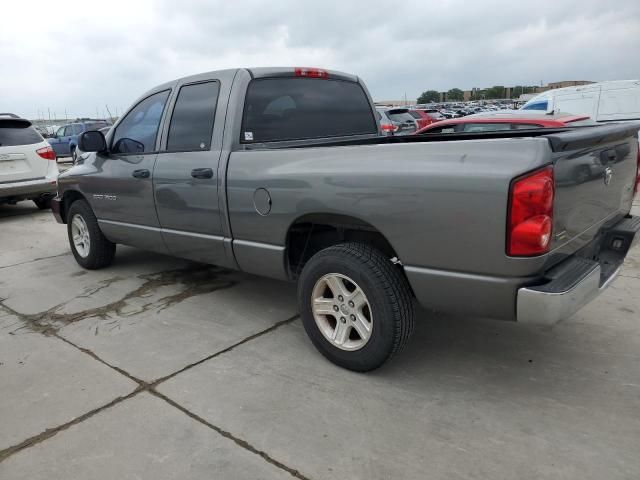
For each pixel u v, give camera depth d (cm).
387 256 316
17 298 472
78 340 376
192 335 378
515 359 328
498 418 267
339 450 246
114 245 541
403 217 269
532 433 254
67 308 441
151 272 533
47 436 264
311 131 415
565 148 246
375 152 283
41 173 902
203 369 327
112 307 439
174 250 436
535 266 240
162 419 275
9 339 383
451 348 346
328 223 314
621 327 367
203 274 520
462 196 247
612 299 420
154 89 443
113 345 366
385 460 238
